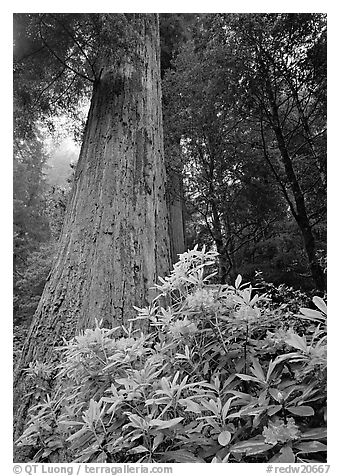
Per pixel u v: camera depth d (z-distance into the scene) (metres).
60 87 3.61
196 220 6.83
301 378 0.88
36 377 1.54
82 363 1.17
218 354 1.17
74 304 1.81
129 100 2.54
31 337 1.78
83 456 0.88
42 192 11.38
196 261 1.49
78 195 2.25
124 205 2.11
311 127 5.64
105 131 2.42
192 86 5.26
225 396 0.99
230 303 1.19
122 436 0.92
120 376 1.12
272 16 4.39
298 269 6.45
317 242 5.92
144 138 2.43
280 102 5.44
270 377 0.91
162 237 2.16
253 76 4.84
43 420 1.23
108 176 2.21
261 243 6.81
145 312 1.39
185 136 5.67
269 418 0.84
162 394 0.98
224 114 5.43
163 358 1.13
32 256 8.55
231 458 0.87
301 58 4.68
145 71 2.75
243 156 5.95
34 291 7.21
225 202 5.93
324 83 4.74
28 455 1.34
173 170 5.51
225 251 5.96
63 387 1.45
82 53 2.88
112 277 1.86
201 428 0.87
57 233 8.14
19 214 10.55
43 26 2.58
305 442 0.77
